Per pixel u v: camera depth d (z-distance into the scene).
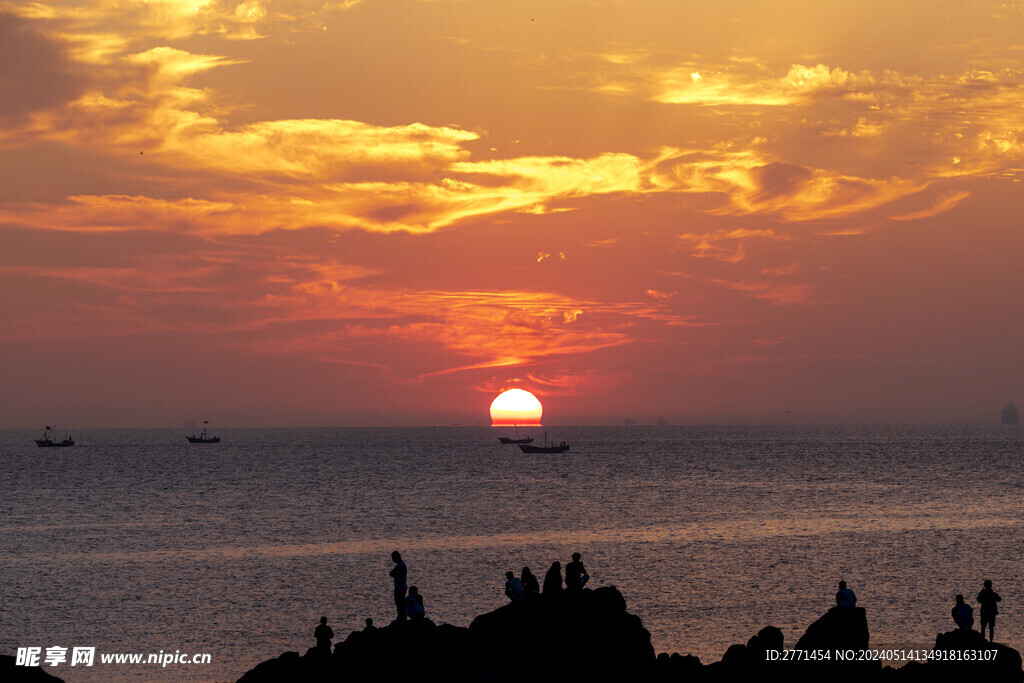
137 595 80.31
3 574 90.56
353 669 40.25
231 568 93.44
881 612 71.38
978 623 67.75
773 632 45.47
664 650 62.09
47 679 44.31
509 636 41.62
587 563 94.31
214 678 57.78
